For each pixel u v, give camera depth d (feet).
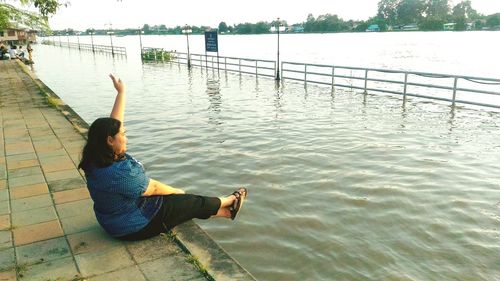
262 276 14.98
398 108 45.29
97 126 9.76
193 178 25.09
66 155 20.31
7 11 36.50
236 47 266.36
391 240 17.21
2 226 12.35
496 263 15.49
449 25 485.97
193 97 55.93
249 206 20.79
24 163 18.99
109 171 9.81
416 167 25.79
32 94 43.62
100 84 73.87
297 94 56.39
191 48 272.92
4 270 9.99
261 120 40.57
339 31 544.21
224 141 33.24
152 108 48.55
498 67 109.91
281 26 69.87
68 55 165.78
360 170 25.45
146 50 127.44
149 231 10.64
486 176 24.06
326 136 33.86
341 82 78.95
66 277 9.68
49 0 37.52
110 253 10.66
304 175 24.89
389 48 220.23
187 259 10.35
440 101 49.75
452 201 20.71
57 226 12.29
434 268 15.24
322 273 15.12
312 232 18.03
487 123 37.55
